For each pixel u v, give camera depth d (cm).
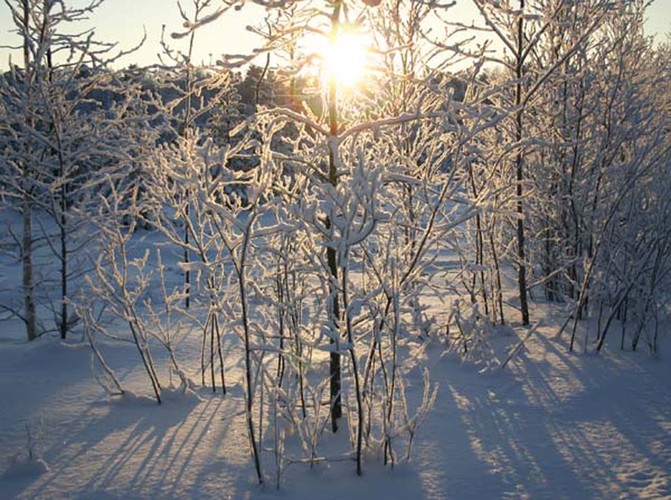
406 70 853
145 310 1135
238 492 421
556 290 1111
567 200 1009
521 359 741
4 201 908
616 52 964
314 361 712
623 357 739
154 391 630
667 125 903
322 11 484
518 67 891
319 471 448
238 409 586
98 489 427
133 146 913
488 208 530
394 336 455
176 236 668
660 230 762
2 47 911
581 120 992
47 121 911
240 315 565
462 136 491
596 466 455
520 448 489
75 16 909
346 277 432
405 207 749
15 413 583
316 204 440
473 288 907
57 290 1373
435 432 523
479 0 739
